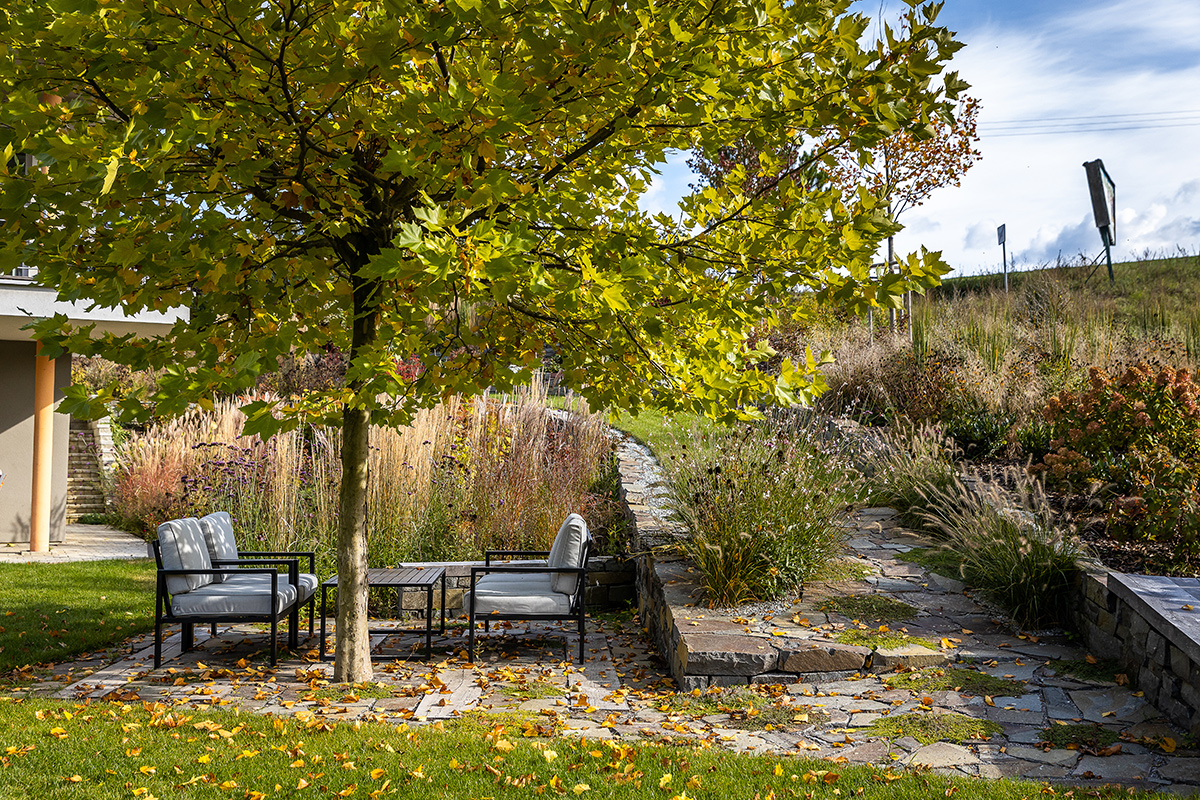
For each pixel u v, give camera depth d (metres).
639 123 3.87
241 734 4.25
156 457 11.94
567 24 3.07
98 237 3.93
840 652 5.17
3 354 11.96
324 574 8.00
